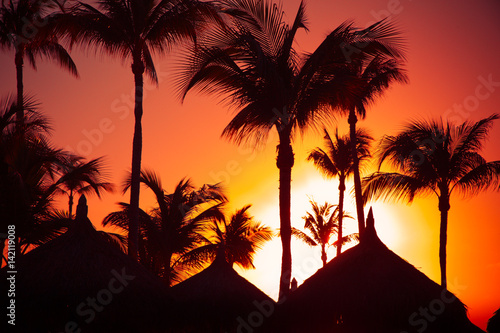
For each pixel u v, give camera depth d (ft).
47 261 47.26
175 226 105.09
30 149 63.98
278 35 63.82
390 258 48.91
